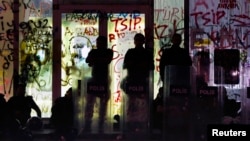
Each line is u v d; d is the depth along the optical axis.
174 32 11.10
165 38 11.10
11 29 11.11
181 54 10.00
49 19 11.16
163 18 11.12
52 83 11.13
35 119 10.09
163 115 9.68
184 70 9.69
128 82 9.82
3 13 11.12
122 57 11.17
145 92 9.80
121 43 11.21
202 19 11.12
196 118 9.62
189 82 9.67
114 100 10.71
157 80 10.91
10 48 11.11
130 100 9.82
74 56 11.17
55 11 11.16
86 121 9.88
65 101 9.91
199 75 9.98
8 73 11.07
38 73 11.12
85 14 11.20
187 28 11.10
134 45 10.68
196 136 9.57
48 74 11.16
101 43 10.02
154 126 9.80
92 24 11.20
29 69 11.11
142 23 11.20
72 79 10.87
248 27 11.10
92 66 9.95
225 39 11.11
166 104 9.66
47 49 11.16
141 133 9.77
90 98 9.91
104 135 9.84
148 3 11.16
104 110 9.90
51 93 11.12
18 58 11.10
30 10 11.15
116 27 11.20
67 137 9.82
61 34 11.17
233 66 10.39
